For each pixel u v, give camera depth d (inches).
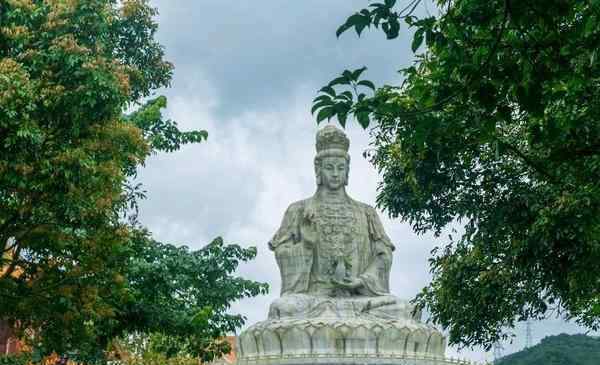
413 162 856.9
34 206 705.0
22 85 654.5
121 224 773.3
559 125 598.9
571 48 498.6
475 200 839.1
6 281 733.9
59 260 752.3
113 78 691.4
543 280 831.1
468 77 486.3
